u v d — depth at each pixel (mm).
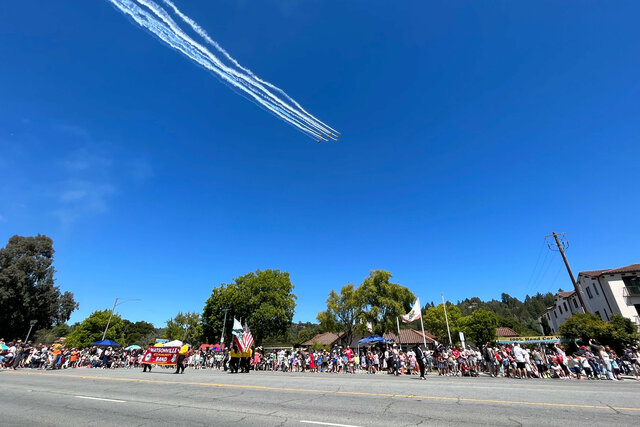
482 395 10195
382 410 8109
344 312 40531
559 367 18172
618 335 25547
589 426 6402
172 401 9727
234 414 7832
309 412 7973
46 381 15453
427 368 22828
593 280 37031
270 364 29547
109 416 7738
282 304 49156
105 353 30453
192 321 65000
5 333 46594
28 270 49375
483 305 169500
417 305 29953
